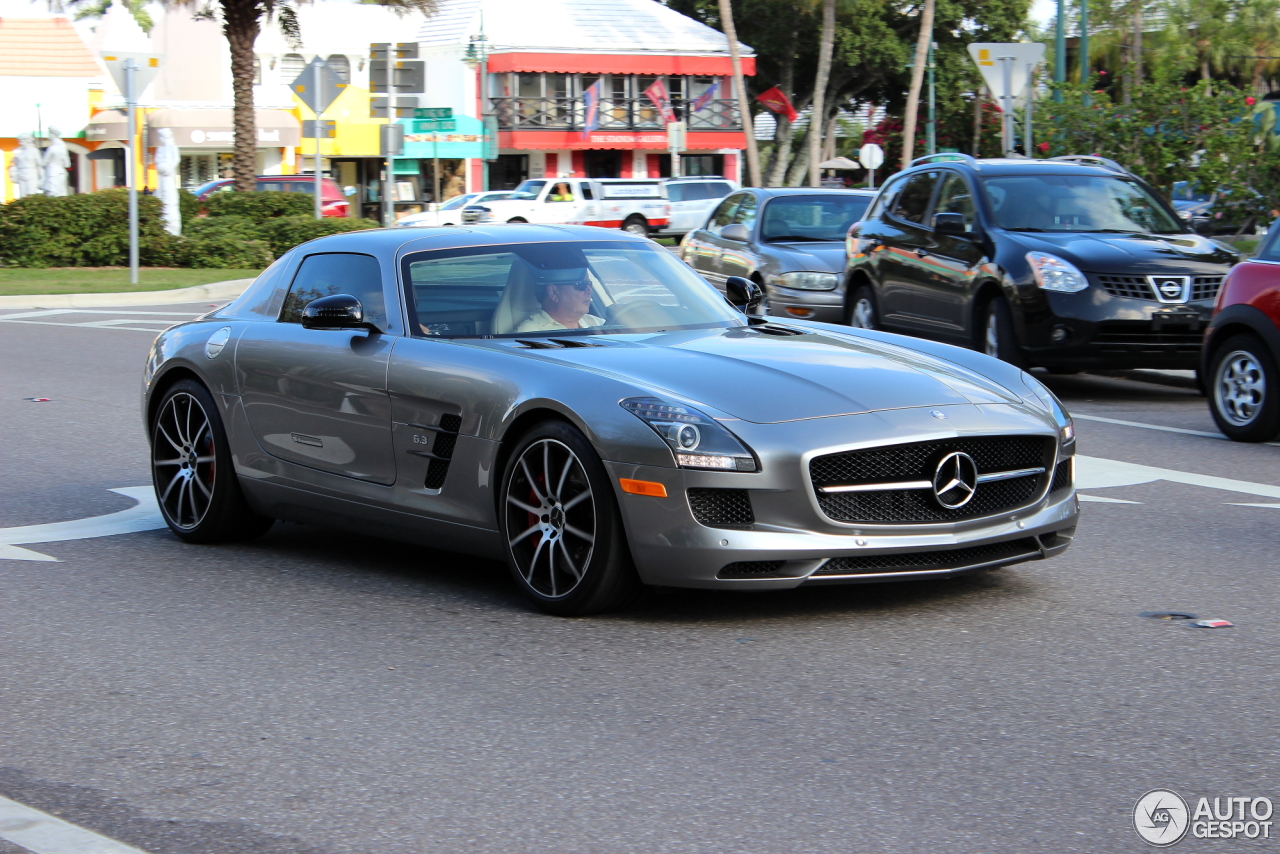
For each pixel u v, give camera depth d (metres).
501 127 51.00
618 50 52.09
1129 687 4.29
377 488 5.71
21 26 40.12
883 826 3.28
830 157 61.03
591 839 3.23
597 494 4.87
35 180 29.69
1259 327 9.02
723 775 3.62
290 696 4.32
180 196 28.53
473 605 5.36
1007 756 3.72
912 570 4.87
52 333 16.69
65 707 4.26
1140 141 17.91
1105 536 6.46
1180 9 60.62
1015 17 56.66
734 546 4.68
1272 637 4.82
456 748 3.85
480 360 5.36
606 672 4.50
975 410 5.07
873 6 53.34
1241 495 7.47
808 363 5.30
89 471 8.38
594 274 6.05
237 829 3.33
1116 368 10.88
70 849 3.22
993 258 11.32
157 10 46.31
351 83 48.88
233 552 6.40
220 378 6.35
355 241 6.28
